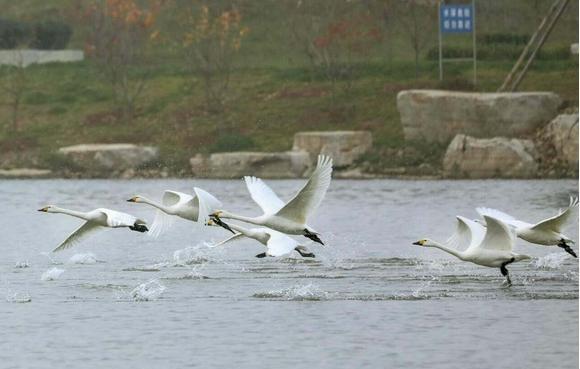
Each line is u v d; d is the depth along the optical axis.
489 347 17.11
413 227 34.81
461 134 55.75
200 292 22.03
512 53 69.19
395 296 21.33
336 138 56.91
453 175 54.03
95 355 16.77
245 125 63.31
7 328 18.72
